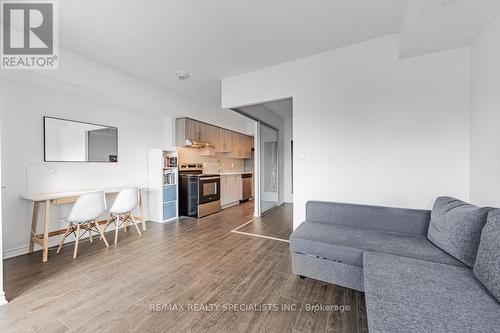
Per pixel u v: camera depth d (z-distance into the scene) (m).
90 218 2.76
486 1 1.55
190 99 4.68
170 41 2.53
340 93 2.65
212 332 1.44
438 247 1.71
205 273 2.21
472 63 2.04
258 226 3.91
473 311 0.99
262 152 4.93
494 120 1.74
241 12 2.06
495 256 1.13
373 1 1.93
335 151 2.68
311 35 2.42
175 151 4.55
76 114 3.26
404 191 2.34
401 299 1.09
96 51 2.73
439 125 2.19
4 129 2.61
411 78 2.30
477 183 1.95
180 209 4.72
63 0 1.88
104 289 1.93
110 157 3.70
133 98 3.46
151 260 2.52
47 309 1.67
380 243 1.82
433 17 1.71
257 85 3.25
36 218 2.77
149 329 1.47
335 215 2.39
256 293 1.88
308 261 1.99
